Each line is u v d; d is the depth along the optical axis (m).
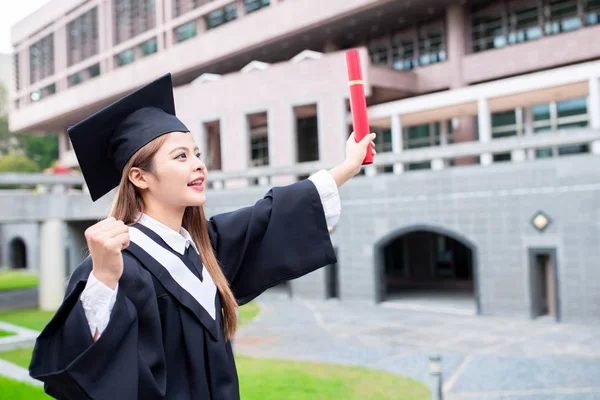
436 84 24.80
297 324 14.98
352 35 27.20
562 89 18.61
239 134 25.88
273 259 1.95
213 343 1.59
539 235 14.51
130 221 1.65
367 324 14.75
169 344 1.52
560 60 21.59
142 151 1.63
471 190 15.76
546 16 22.44
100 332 1.34
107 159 1.80
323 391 8.28
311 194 2.01
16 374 9.50
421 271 25.19
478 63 23.75
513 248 14.98
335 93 22.95
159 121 1.69
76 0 42.59
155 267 1.55
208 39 30.36
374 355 11.09
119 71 36.78
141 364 1.38
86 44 42.75
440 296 19.81
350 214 18.55
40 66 48.78
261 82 25.05
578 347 11.36
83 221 21.86
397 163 17.38
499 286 15.23
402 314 16.23
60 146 49.00
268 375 9.34
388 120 23.70
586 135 13.84
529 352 11.05
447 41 24.75
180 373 1.53
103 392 1.28
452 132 24.84
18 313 17.06
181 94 28.11
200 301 1.59
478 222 15.60
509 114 23.28
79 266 1.48
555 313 14.24
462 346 11.77
